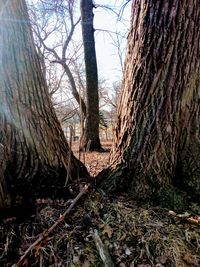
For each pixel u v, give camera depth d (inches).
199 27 95.7
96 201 98.3
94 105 275.3
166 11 93.4
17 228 91.4
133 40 103.5
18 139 104.6
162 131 99.2
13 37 97.6
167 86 96.8
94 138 270.1
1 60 97.3
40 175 106.8
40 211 95.8
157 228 89.4
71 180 107.4
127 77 107.0
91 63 282.0
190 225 91.0
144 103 100.0
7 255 85.7
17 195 101.6
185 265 81.0
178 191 101.7
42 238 87.7
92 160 166.6
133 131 103.0
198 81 102.3
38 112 105.4
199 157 107.1
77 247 85.7
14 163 106.7
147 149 100.7
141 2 99.4
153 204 98.3
